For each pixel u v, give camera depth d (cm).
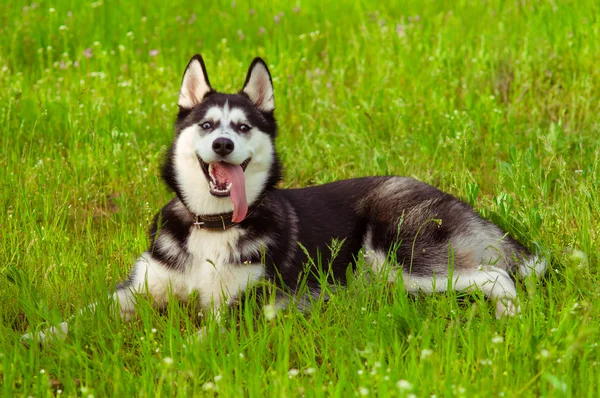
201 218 557
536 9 1237
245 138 561
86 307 518
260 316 531
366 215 629
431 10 1342
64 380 448
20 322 552
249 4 1431
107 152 832
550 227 639
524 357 449
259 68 599
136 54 1177
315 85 1016
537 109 933
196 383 434
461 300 568
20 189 724
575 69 1009
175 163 575
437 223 602
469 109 923
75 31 1257
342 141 888
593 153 795
